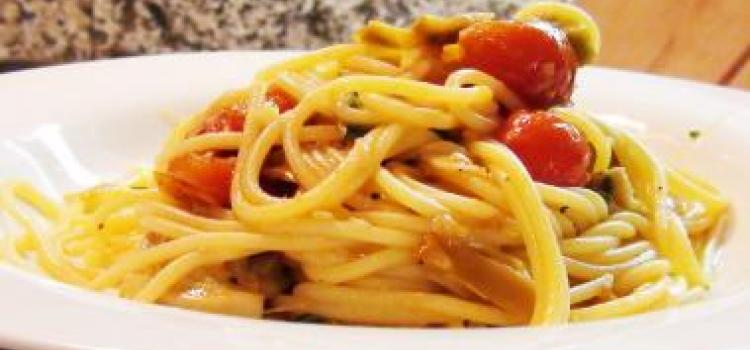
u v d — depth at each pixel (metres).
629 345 0.20
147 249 0.26
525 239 0.24
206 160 0.27
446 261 0.24
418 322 0.25
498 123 0.27
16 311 0.19
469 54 0.27
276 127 0.26
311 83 0.28
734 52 0.43
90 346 0.18
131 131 0.35
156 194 0.28
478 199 0.25
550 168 0.26
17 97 0.34
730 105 0.36
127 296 0.26
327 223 0.25
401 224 0.25
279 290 0.25
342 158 0.26
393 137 0.26
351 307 0.25
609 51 0.43
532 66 0.27
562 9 0.29
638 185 0.29
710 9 0.46
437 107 0.26
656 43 0.44
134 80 0.36
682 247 0.28
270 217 0.25
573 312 0.25
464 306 0.25
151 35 0.47
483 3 0.48
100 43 0.47
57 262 0.28
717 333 0.20
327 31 0.48
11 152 0.32
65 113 0.34
